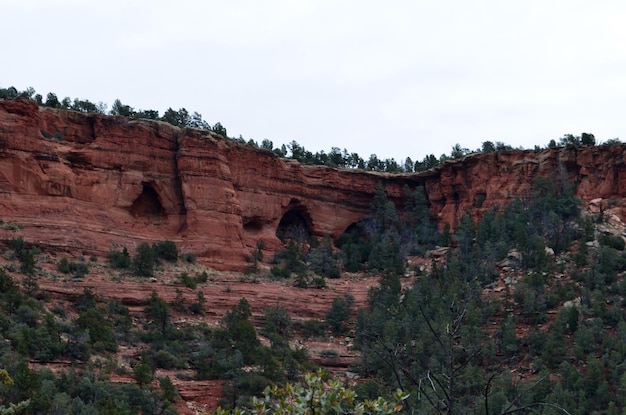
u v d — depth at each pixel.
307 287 113.00
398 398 21.09
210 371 81.62
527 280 101.62
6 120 110.75
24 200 109.25
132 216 119.19
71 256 105.75
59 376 72.44
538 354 87.12
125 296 97.75
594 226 116.38
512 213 121.38
